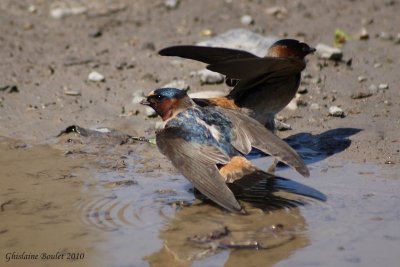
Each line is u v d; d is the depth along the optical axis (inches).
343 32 711.1
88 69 645.9
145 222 385.4
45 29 738.8
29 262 343.9
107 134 523.8
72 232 374.6
